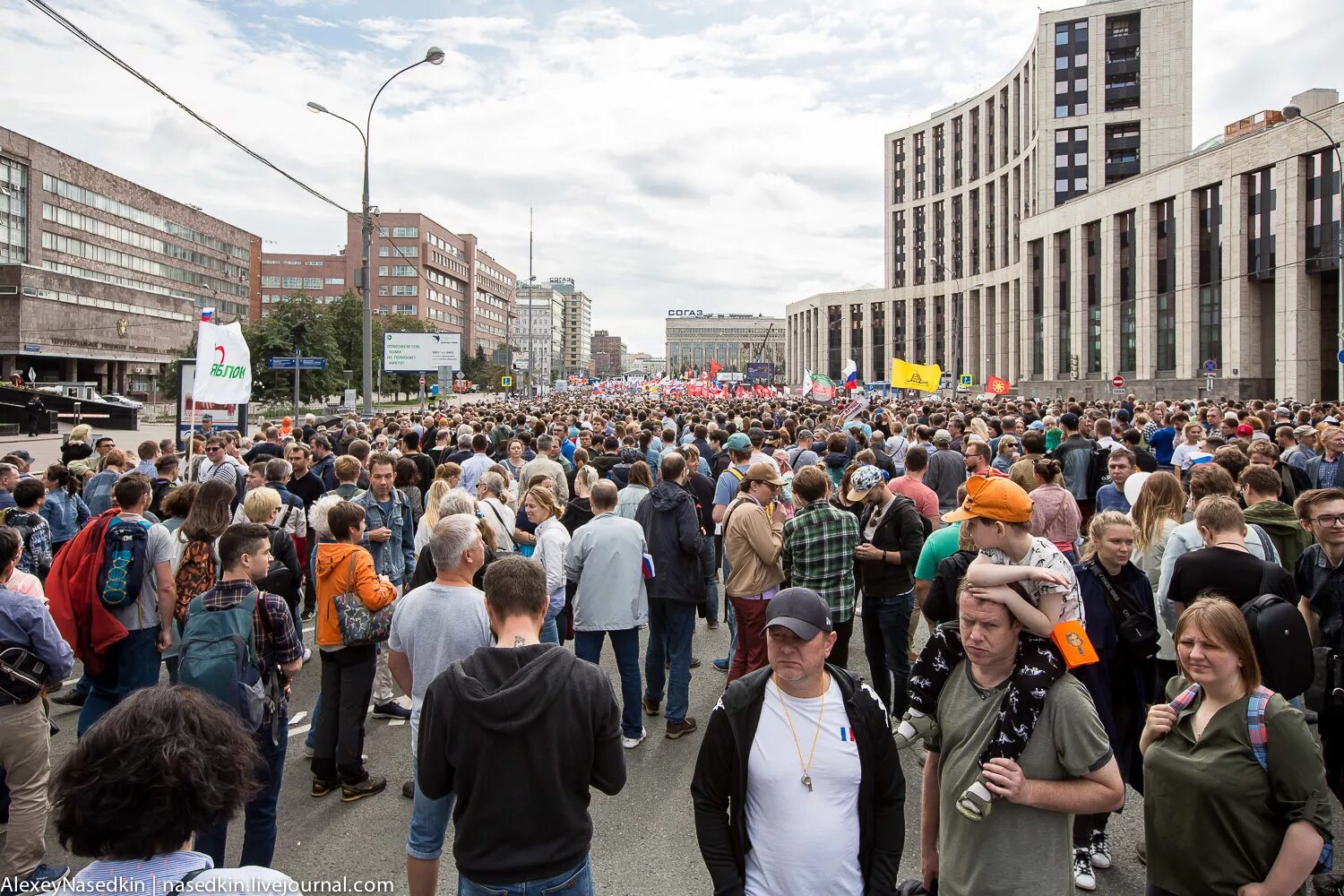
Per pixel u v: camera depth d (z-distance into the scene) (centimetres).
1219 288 5059
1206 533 467
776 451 1126
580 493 913
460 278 14312
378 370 7119
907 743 300
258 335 5031
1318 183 4372
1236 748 303
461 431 1379
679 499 677
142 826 188
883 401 3891
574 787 312
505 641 336
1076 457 1152
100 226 9081
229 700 400
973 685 292
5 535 456
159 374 7988
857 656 856
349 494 795
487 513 750
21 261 7919
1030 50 8688
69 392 4997
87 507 925
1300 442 1106
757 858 286
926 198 11588
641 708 662
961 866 285
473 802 304
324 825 521
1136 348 5775
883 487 646
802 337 14775
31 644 441
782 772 284
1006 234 9706
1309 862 287
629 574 633
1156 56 7812
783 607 286
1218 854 302
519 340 19188
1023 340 7394
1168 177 5431
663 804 546
